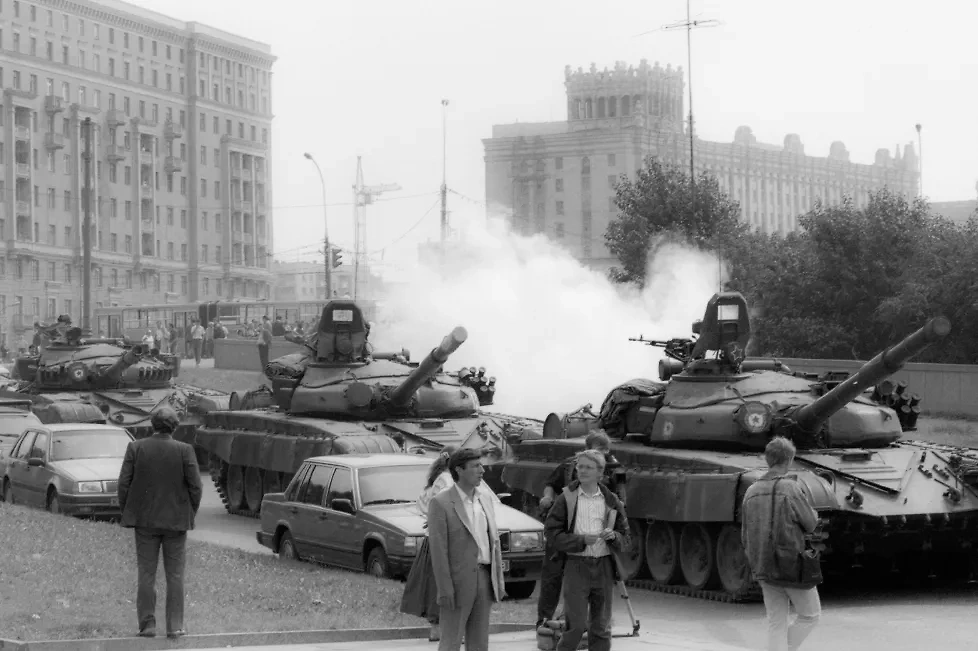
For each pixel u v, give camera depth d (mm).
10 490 26812
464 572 11781
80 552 18906
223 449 29531
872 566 21062
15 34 106750
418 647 13969
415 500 18906
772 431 20250
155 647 13570
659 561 20828
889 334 49188
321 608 15820
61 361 36812
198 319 80562
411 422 27234
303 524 19719
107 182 114062
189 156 123312
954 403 41375
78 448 26078
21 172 105938
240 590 16672
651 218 56438
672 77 132250
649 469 20797
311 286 155000
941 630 16500
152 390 36812
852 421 20641
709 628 16875
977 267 44875
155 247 119125
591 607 13031
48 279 108562
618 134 118062
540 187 121875
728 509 18812
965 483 19453
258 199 131500
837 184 144500
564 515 12977
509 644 14742
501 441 26656
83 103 112562
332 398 27719
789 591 12477
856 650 15250
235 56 128625
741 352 21859
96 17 114000
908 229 50469
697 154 124562
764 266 52812
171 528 13867
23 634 13617
